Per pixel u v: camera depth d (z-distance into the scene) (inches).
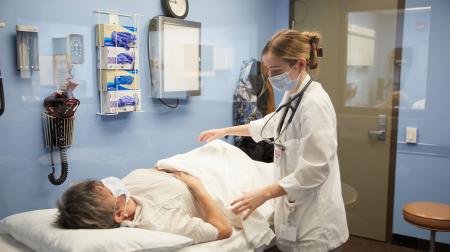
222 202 70.1
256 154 104.3
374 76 113.9
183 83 98.3
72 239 51.0
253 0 119.2
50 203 71.3
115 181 62.9
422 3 104.7
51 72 69.6
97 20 76.9
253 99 115.9
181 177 71.6
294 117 64.1
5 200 65.2
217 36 108.1
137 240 52.9
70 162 73.5
